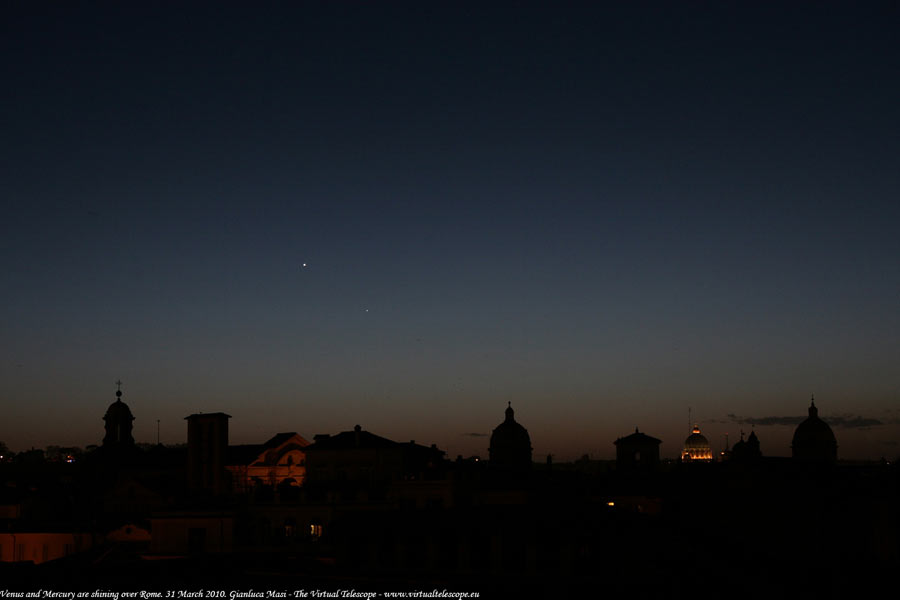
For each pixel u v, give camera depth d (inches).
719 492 4143.7
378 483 5364.2
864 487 3878.0
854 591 2866.6
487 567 3090.6
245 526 4598.9
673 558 3056.1
